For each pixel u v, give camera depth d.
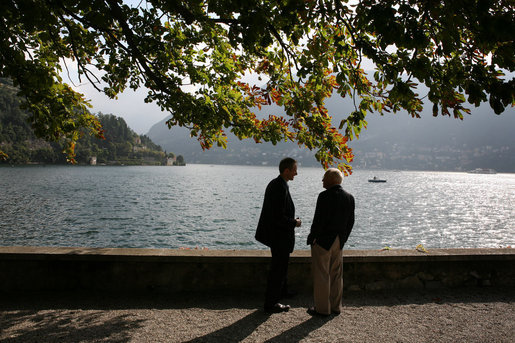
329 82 4.63
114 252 4.56
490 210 50.00
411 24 2.64
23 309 3.92
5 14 3.38
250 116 5.45
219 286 4.62
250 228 29.67
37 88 4.27
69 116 5.46
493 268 4.97
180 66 5.48
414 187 109.50
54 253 4.43
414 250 5.07
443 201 62.56
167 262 4.57
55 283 4.47
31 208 38.53
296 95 4.96
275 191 3.94
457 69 2.99
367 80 3.91
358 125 3.89
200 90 5.21
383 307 4.19
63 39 5.24
